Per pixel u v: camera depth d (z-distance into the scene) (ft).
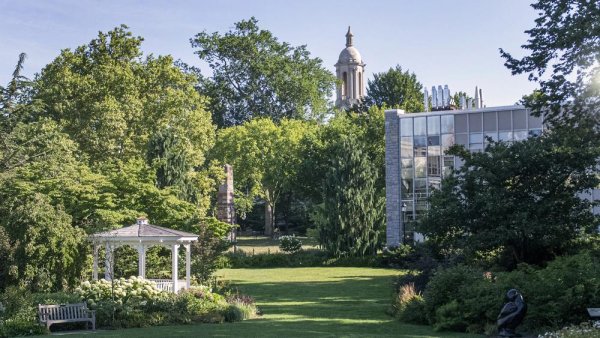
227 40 321.32
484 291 82.23
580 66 91.40
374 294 132.46
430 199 117.39
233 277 173.58
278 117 328.70
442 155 211.41
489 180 110.93
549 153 110.01
